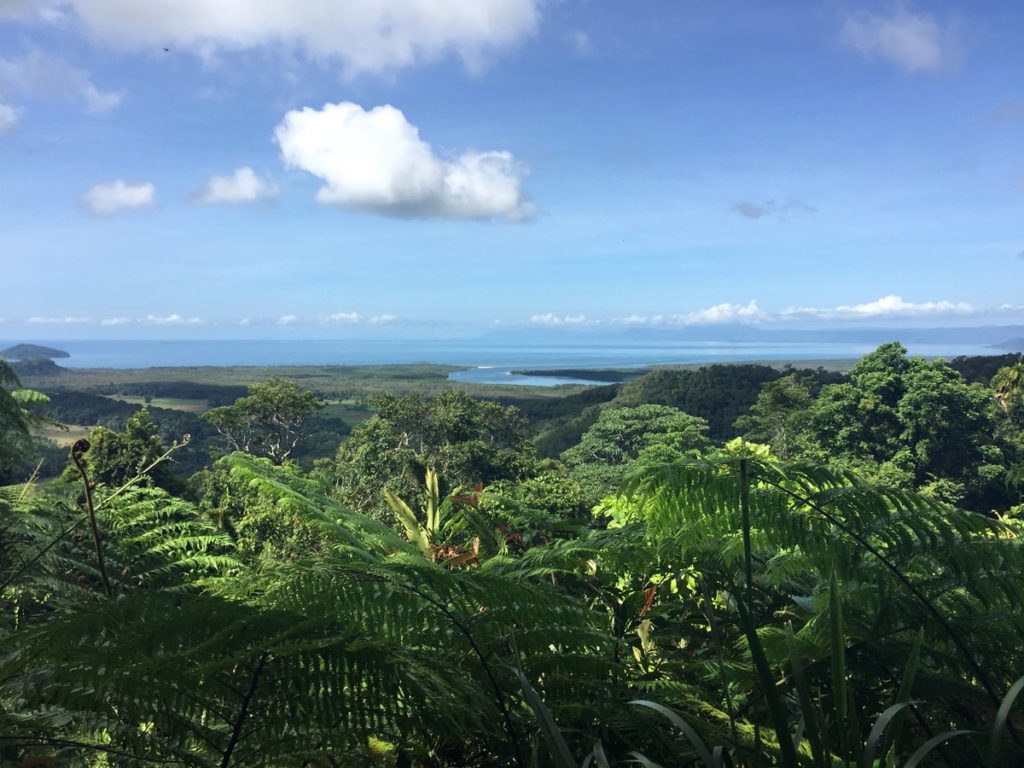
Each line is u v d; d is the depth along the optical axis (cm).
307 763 129
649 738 141
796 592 228
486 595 142
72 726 118
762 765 135
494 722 128
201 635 110
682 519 197
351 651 111
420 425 3912
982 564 169
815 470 194
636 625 222
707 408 7869
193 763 112
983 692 153
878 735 103
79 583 223
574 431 8694
